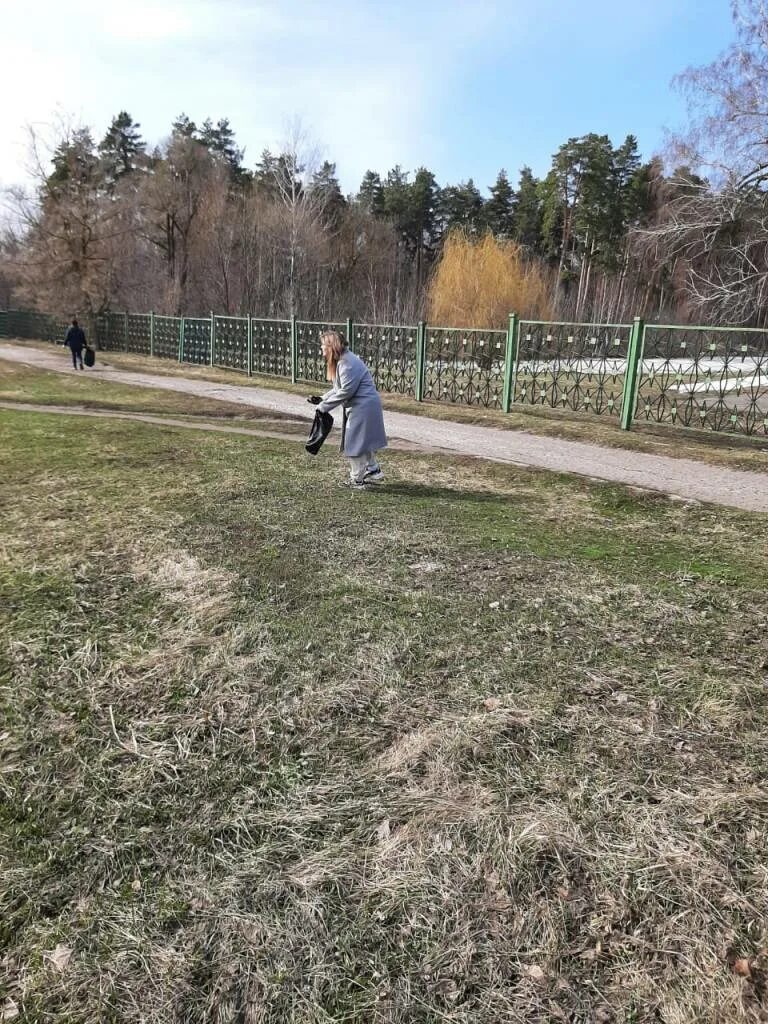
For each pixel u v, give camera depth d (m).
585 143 51.78
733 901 1.97
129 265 39.06
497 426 11.27
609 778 2.47
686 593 4.10
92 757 2.61
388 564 4.50
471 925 1.92
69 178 31.61
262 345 19.84
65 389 15.78
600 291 55.09
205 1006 1.71
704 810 2.31
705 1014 1.68
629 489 6.91
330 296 47.22
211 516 5.57
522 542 5.10
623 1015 1.68
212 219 40.97
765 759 2.56
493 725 2.75
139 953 1.84
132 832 2.25
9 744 2.69
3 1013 1.69
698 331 10.01
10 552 4.67
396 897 2.00
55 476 6.95
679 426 10.37
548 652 3.34
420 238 63.84
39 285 32.56
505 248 31.06
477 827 2.25
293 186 39.44
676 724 2.77
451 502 6.31
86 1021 1.68
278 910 1.97
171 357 25.58
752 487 7.20
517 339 12.42
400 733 2.73
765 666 3.22
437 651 3.33
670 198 21.22
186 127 55.47
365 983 1.76
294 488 6.61
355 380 6.39
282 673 3.14
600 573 4.43
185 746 2.67
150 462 7.71
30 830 2.26
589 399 12.33
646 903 1.97
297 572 4.32
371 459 6.69
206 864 2.12
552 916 1.94
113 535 5.04
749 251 19.12
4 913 1.96
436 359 14.55
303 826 2.27
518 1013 1.68
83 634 3.52
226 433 10.05
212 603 3.86
